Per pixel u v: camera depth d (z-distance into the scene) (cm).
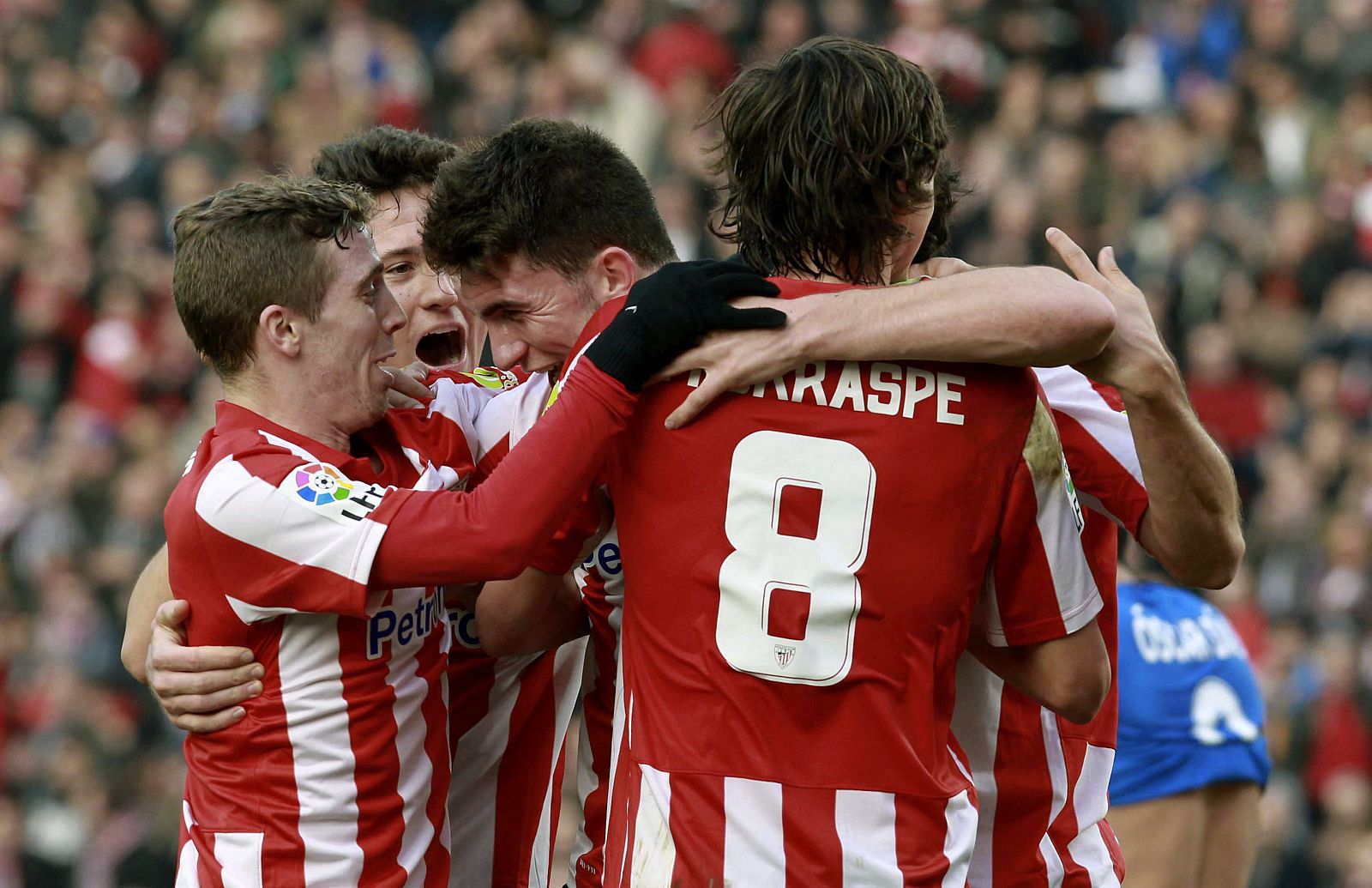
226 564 827
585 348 810
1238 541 846
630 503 800
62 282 3922
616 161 903
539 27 4347
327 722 849
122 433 3706
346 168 1027
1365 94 4078
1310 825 3003
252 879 848
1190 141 3881
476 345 1089
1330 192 3888
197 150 4141
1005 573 795
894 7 4072
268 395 862
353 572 805
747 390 771
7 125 4356
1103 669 818
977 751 886
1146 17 4178
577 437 783
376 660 859
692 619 777
